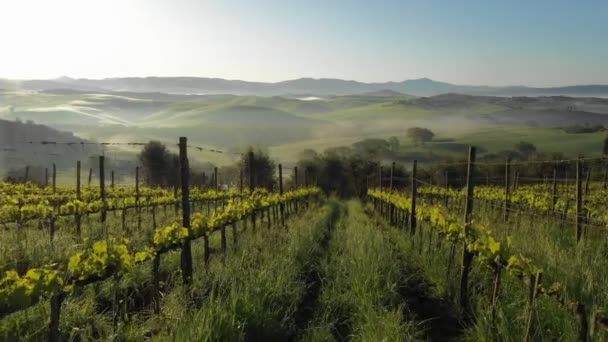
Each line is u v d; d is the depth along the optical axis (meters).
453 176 44.41
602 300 5.68
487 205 17.64
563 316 5.38
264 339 6.04
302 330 6.41
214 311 5.86
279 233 13.28
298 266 9.15
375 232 13.20
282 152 147.75
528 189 24.23
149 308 7.10
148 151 50.56
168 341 5.36
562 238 10.36
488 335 5.60
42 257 9.45
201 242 12.60
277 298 7.02
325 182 55.34
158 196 23.89
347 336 5.97
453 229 8.30
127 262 6.49
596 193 19.45
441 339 6.30
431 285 8.51
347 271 8.66
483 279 7.59
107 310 7.19
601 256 7.39
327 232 16.00
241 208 13.27
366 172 54.50
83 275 5.85
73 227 14.94
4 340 5.36
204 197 22.00
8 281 5.18
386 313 6.24
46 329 5.71
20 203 17.42
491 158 95.69
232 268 8.34
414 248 11.30
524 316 5.42
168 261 9.58
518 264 5.68
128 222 17.14
